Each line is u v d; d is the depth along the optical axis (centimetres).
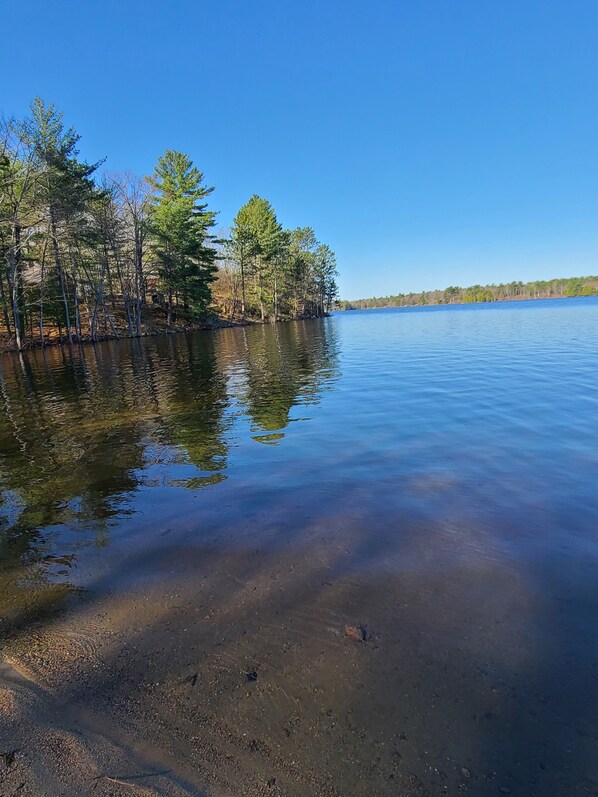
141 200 3528
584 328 2405
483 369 1155
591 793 154
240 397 931
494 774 162
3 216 2308
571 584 270
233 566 303
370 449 545
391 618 245
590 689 196
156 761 171
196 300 4153
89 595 280
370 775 162
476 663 212
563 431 589
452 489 417
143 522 378
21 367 1748
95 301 3228
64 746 178
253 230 5222
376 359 1491
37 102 2456
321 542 329
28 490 469
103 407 900
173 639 236
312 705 192
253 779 162
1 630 251
